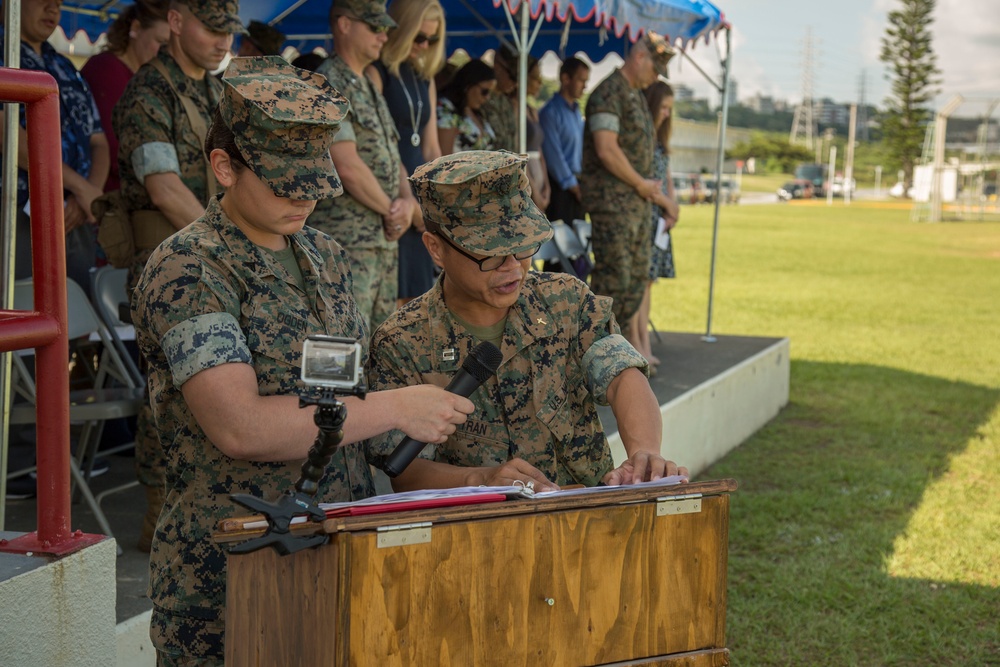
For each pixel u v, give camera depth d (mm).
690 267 20688
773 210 47250
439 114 6043
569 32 9586
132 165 3699
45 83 2094
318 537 1547
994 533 5520
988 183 53156
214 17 3639
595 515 1696
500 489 1743
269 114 1874
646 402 2191
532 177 7215
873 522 5688
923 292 17203
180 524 2061
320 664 1568
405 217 4402
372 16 4223
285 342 2016
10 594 2115
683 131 49125
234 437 1871
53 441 2250
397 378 2242
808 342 11789
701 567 1783
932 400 8883
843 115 167750
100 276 4414
